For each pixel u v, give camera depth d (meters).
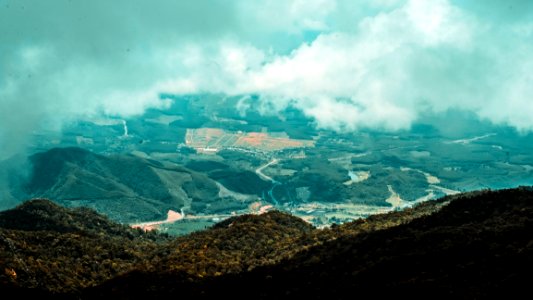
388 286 130.75
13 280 161.38
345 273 146.00
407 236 156.62
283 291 147.75
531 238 134.88
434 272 132.12
